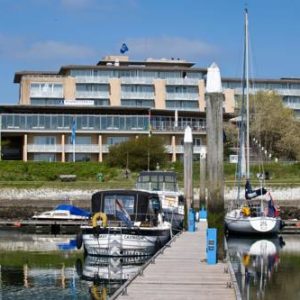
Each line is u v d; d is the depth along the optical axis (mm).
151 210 38594
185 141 46625
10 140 105625
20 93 136250
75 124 100875
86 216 58438
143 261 33812
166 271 24859
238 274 29406
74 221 56812
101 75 131750
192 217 45000
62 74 133750
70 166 91000
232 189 78562
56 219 58125
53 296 24516
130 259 34375
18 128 102125
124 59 150125
